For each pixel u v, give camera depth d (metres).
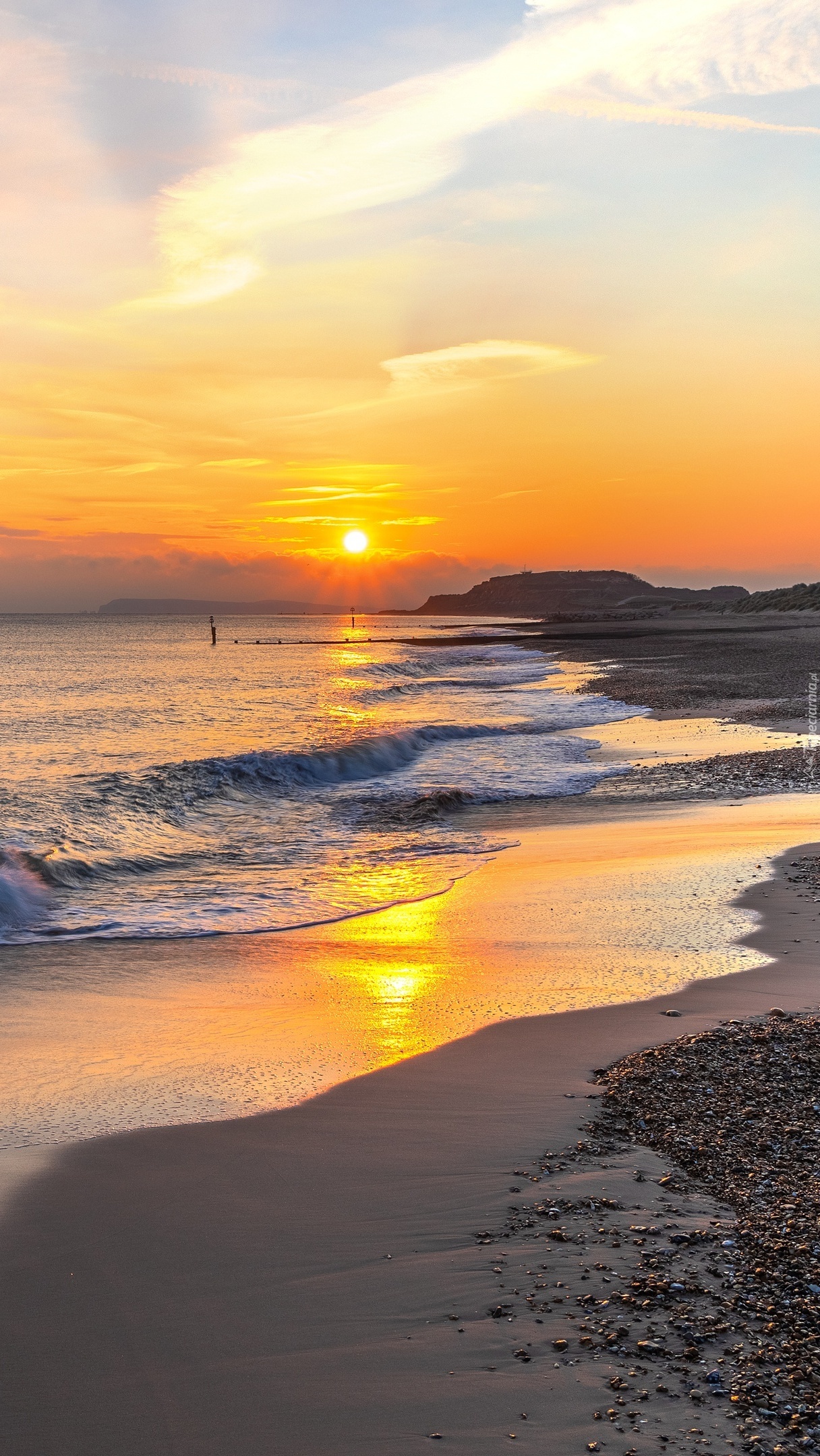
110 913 11.30
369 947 9.88
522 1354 3.63
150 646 118.00
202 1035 7.40
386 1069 6.64
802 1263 4.16
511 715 34.66
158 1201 4.87
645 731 28.62
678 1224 4.56
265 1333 3.80
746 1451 3.11
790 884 11.46
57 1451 3.18
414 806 18.00
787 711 31.73
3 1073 6.64
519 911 11.08
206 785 19.34
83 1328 3.84
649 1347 3.64
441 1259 4.29
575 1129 5.66
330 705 39.81
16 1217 4.71
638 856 13.59
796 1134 5.49
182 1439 3.24
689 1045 6.84
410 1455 3.15
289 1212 4.75
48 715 35.56
